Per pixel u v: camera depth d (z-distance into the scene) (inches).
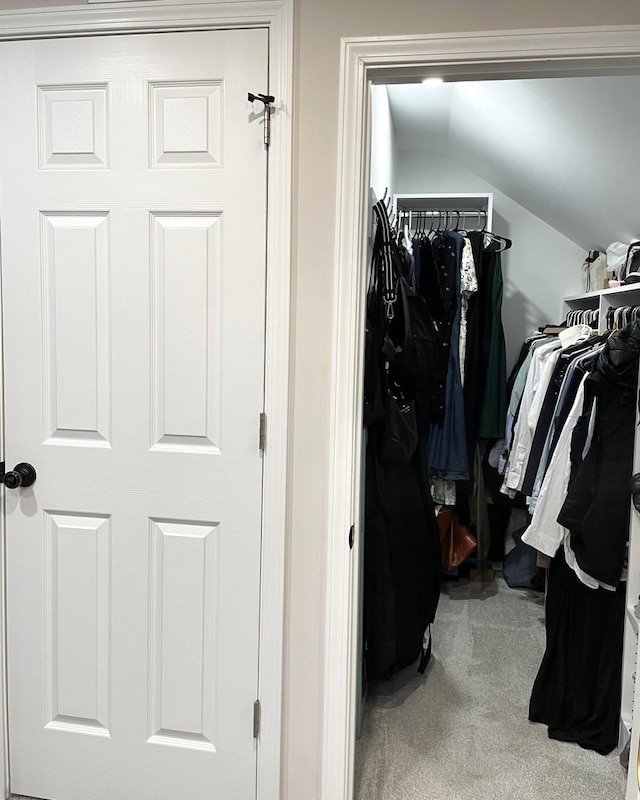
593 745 76.3
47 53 58.4
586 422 78.9
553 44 50.8
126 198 58.3
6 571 63.7
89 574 62.1
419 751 75.5
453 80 56.0
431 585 89.1
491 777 71.0
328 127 54.9
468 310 116.6
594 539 72.2
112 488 60.9
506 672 94.9
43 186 59.6
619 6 50.0
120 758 62.9
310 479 57.9
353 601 59.5
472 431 118.2
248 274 57.0
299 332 57.0
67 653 63.2
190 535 60.1
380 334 78.0
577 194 109.6
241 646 59.9
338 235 55.4
